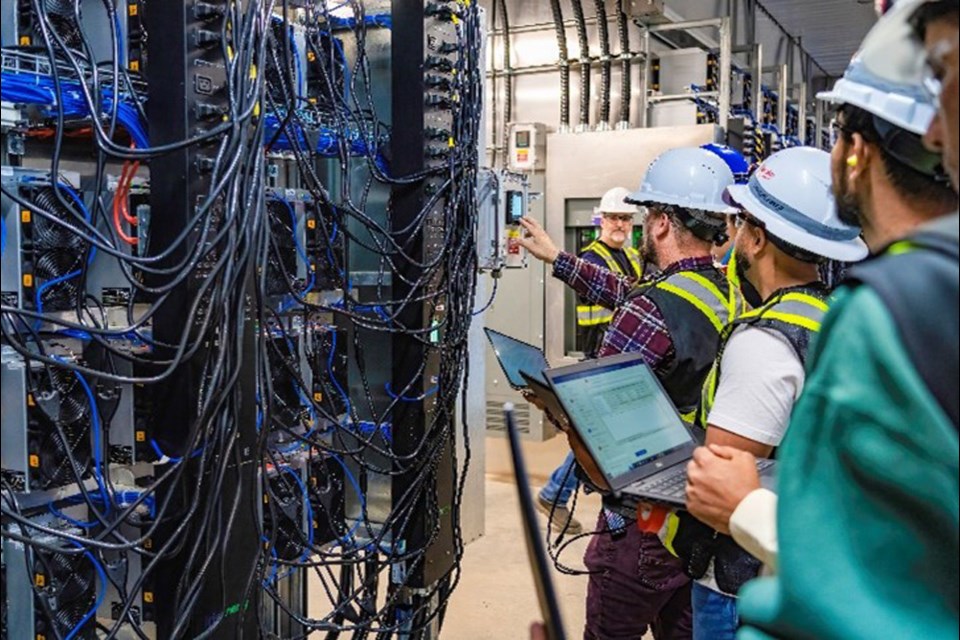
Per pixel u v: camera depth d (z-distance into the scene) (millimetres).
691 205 2227
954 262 677
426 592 2691
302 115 2311
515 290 5965
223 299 1713
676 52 5773
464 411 2746
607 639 2301
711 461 1253
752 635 779
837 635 702
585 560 2371
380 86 2785
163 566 1832
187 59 1757
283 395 2285
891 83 884
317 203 2230
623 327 2156
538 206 5801
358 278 2801
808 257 1692
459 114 2707
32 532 1725
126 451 1809
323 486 2508
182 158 1759
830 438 714
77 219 1538
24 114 1705
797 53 9727
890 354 665
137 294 1805
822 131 9672
